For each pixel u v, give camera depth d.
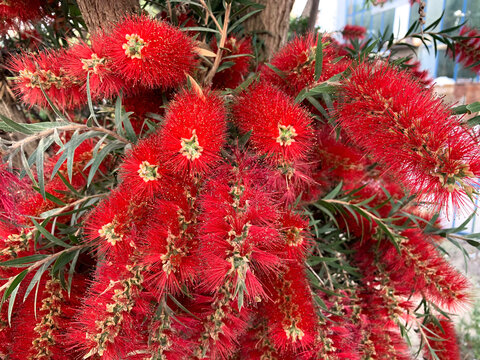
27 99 0.28
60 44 0.38
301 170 0.29
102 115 0.37
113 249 0.23
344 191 0.32
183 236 0.22
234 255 0.20
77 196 0.28
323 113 0.26
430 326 0.36
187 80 0.26
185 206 0.23
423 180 0.18
